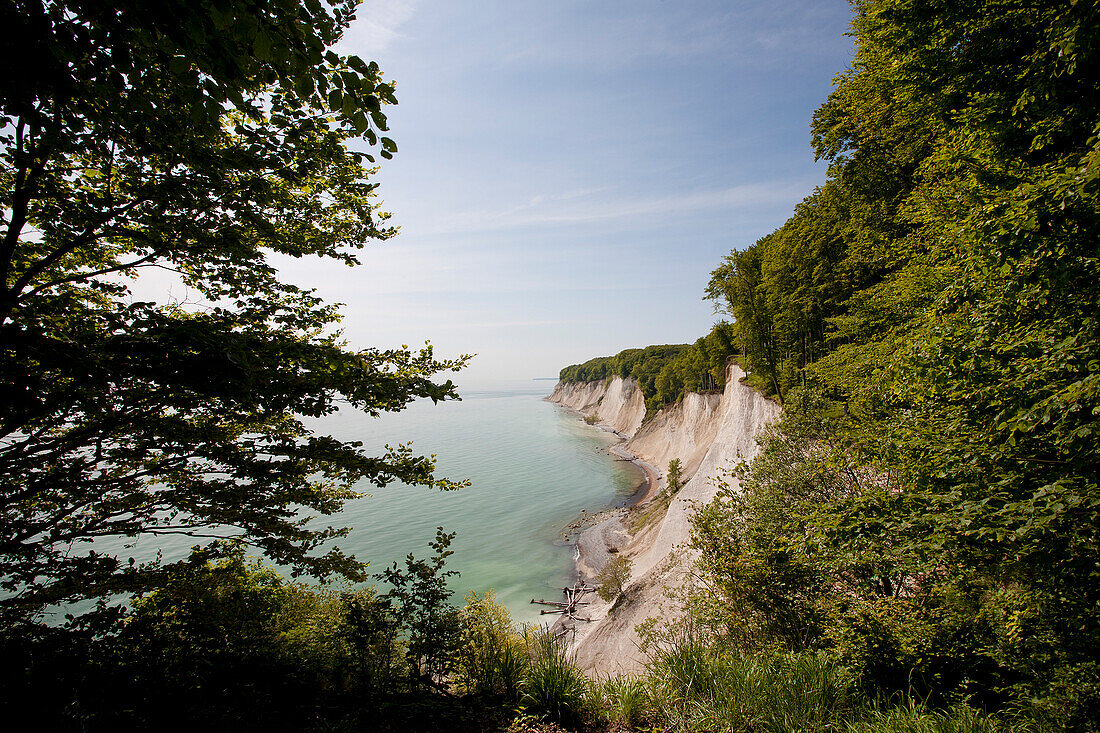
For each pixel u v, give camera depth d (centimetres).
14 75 289
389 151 334
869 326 1798
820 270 2612
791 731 538
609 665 1905
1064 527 464
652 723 604
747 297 3675
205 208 497
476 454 8488
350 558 656
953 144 967
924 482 619
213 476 896
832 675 646
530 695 620
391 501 5447
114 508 556
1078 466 468
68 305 468
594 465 7462
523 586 3334
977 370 561
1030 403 510
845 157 1930
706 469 3562
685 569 2052
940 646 670
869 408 1040
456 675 716
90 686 436
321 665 664
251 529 603
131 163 470
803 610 857
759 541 960
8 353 362
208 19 280
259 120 458
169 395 479
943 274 854
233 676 551
